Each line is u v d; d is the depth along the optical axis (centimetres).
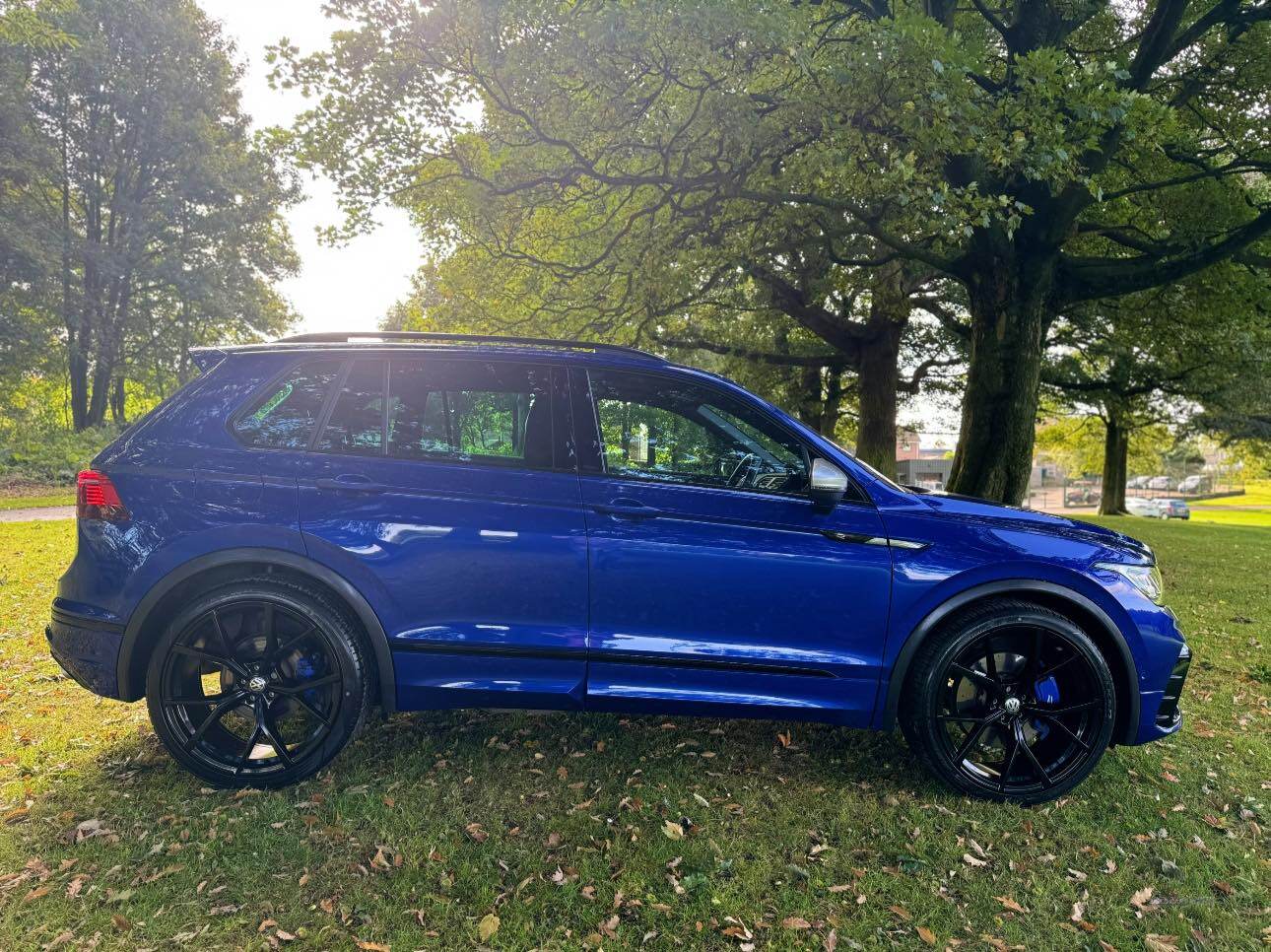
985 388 866
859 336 1438
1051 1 805
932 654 278
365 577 271
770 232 839
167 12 2908
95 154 2897
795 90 642
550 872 229
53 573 731
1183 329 1295
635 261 861
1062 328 1742
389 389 286
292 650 276
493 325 1028
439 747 312
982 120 582
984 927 209
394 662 275
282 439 280
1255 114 961
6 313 2573
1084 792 288
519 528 274
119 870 226
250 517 271
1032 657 282
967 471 876
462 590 274
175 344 3266
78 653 270
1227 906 222
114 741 319
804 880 228
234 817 257
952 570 278
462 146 809
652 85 650
